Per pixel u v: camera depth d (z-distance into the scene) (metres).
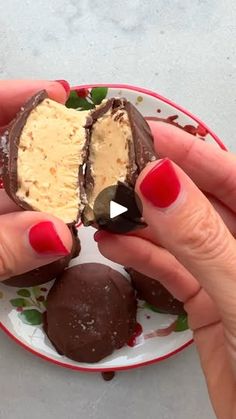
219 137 0.23
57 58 0.23
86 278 0.21
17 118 0.16
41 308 0.22
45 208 0.16
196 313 0.18
